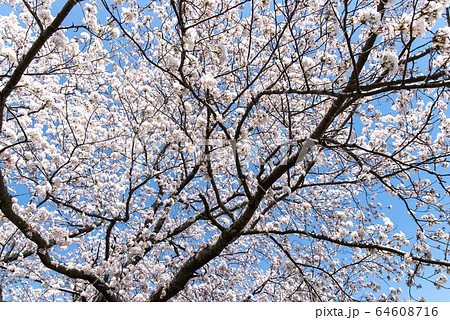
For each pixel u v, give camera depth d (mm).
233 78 5379
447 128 4965
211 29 4680
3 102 3506
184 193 6551
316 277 6137
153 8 4367
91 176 5418
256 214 5078
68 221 5504
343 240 5172
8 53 3617
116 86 5086
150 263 6430
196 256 5125
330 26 3367
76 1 3203
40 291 6570
